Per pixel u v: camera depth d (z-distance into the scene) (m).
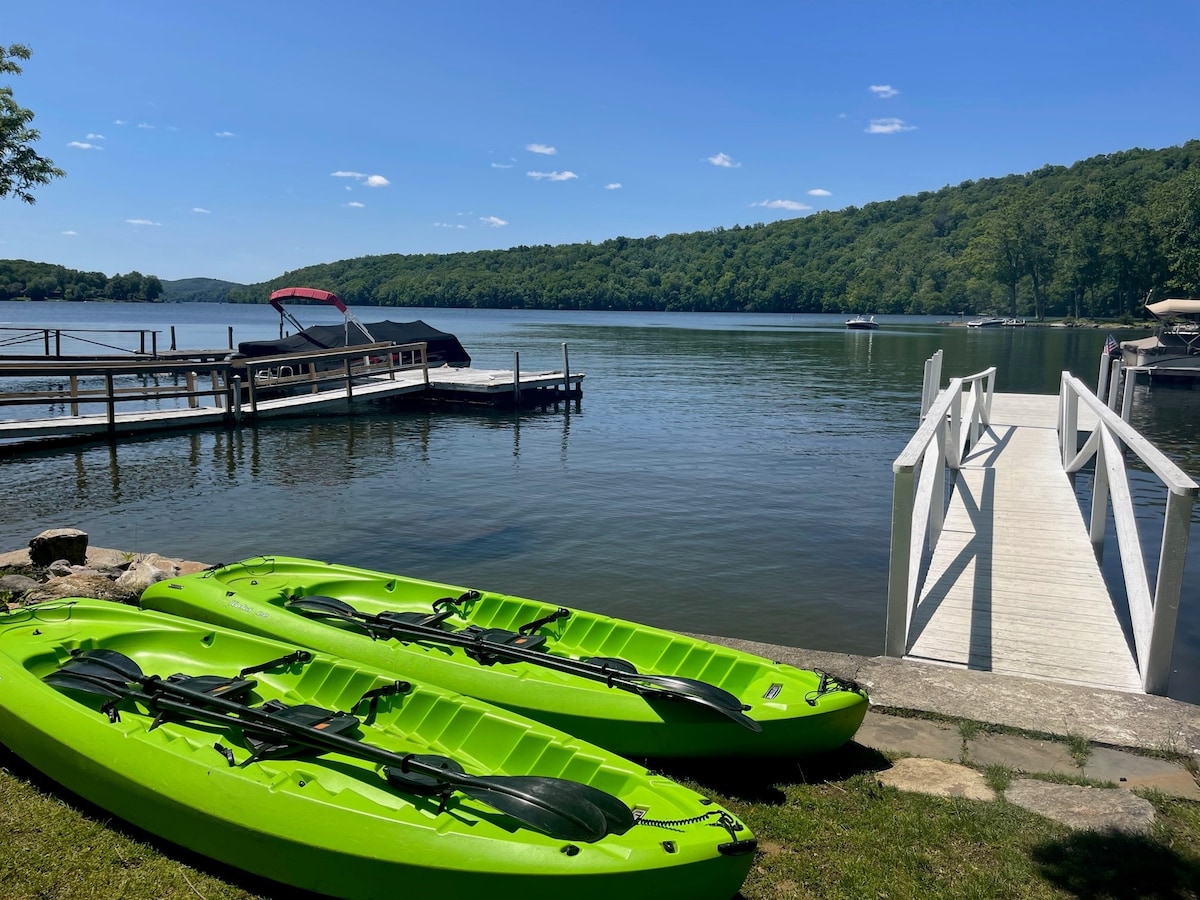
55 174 21.28
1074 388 12.98
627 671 5.42
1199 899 3.80
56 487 15.77
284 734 4.44
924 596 8.29
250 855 3.97
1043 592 8.36
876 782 4.88
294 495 15.45
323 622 6.56
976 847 4.23
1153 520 14.31
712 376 37.88
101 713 4.70
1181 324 37.78
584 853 3.62
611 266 182.75
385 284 182.88
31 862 4.09
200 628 5.85
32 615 5.89
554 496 15.64
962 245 147.62
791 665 6.38
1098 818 4.40
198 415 22.27
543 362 43.91
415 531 13.15
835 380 36.34
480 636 5.96
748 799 4.79
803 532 13.36
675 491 16.12
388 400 28.62
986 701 5.75
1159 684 6.07
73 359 29.00
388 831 3.77
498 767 4.58
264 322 99.62
